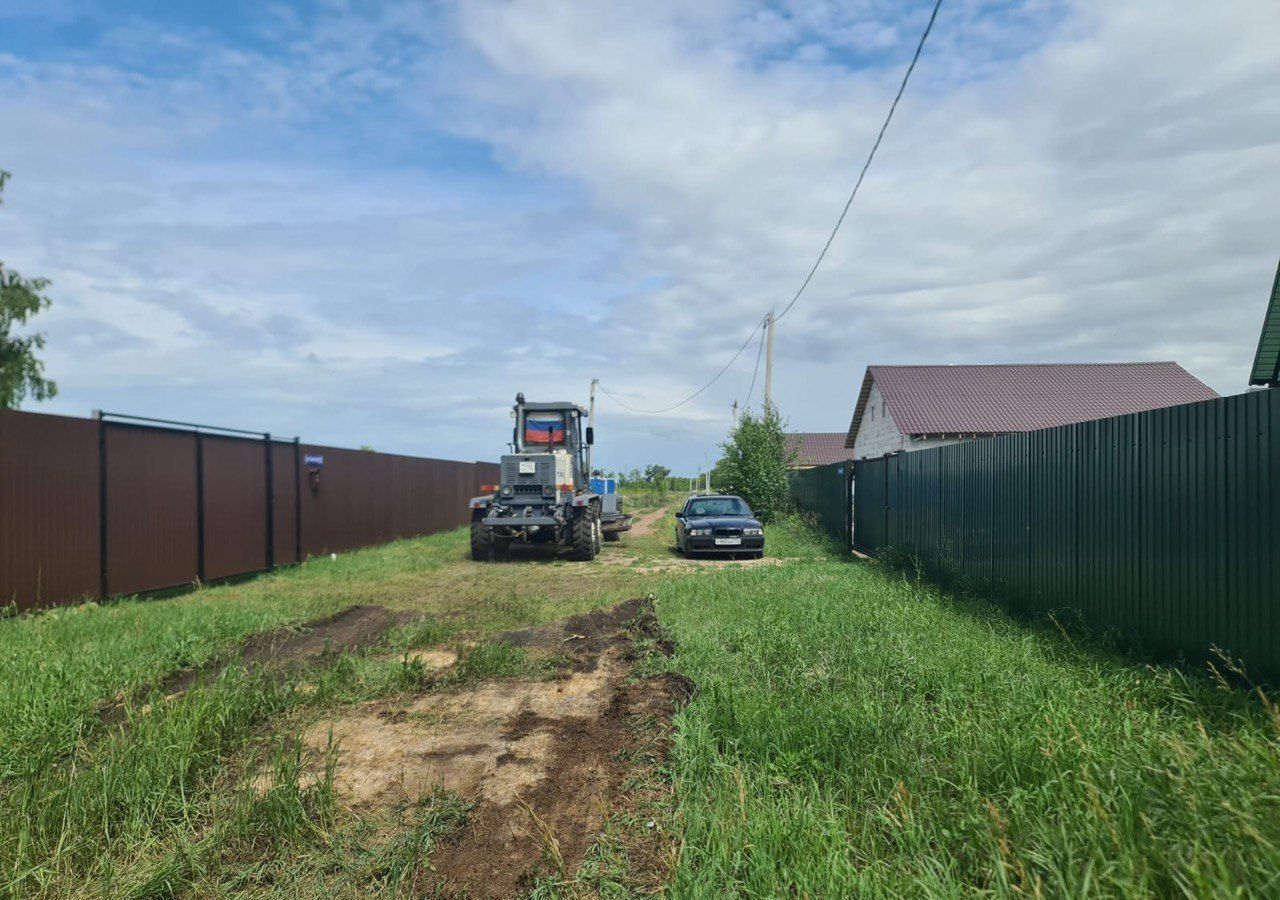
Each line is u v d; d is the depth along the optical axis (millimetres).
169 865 2881
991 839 2523
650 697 4957
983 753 3266
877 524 14016
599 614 8234
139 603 9336
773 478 23406
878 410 29844
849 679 4816
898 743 3633
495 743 4320
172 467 10656
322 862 2975
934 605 7449
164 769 3572
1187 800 2514
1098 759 2957
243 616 7848
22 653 5852
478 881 2830
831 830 2738
